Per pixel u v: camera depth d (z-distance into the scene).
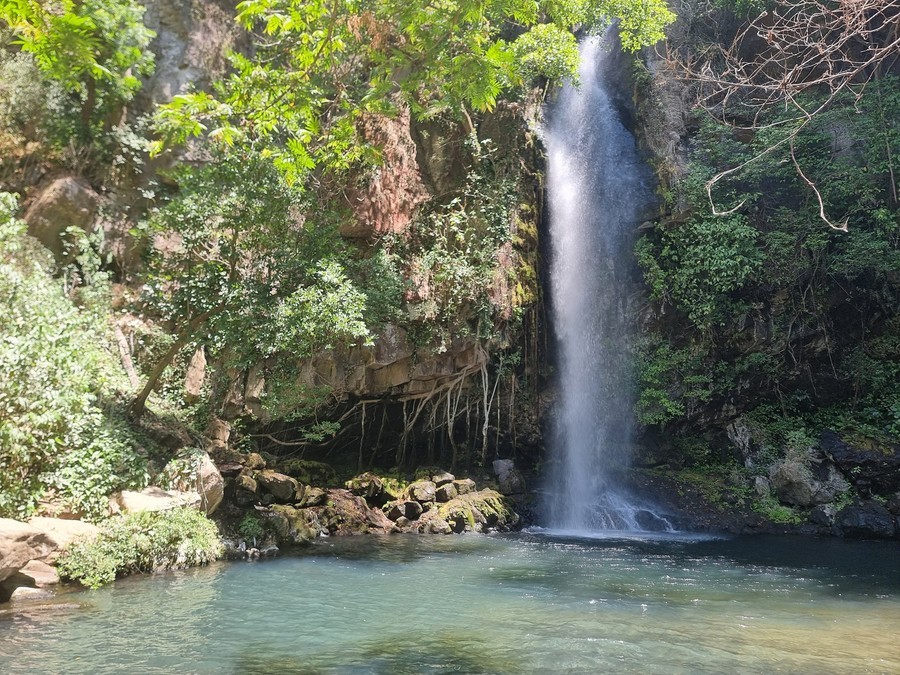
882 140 19.42
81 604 8.01
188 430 13.20
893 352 19.89
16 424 9.21
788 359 20.30
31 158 14.51
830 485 17.89
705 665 6.34
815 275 20.22
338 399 16.36
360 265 15.91
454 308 17.27
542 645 6.91
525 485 18.53
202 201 11.87
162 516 10.12
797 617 8.36
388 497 16.30
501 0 7.38
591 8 19.42
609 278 21.25
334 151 8.94
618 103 24.23
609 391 20.50
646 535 16.47
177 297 11.99
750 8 22.39
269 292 12.38
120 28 14.42
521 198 19.61
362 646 6.78
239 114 7.95
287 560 11.31
